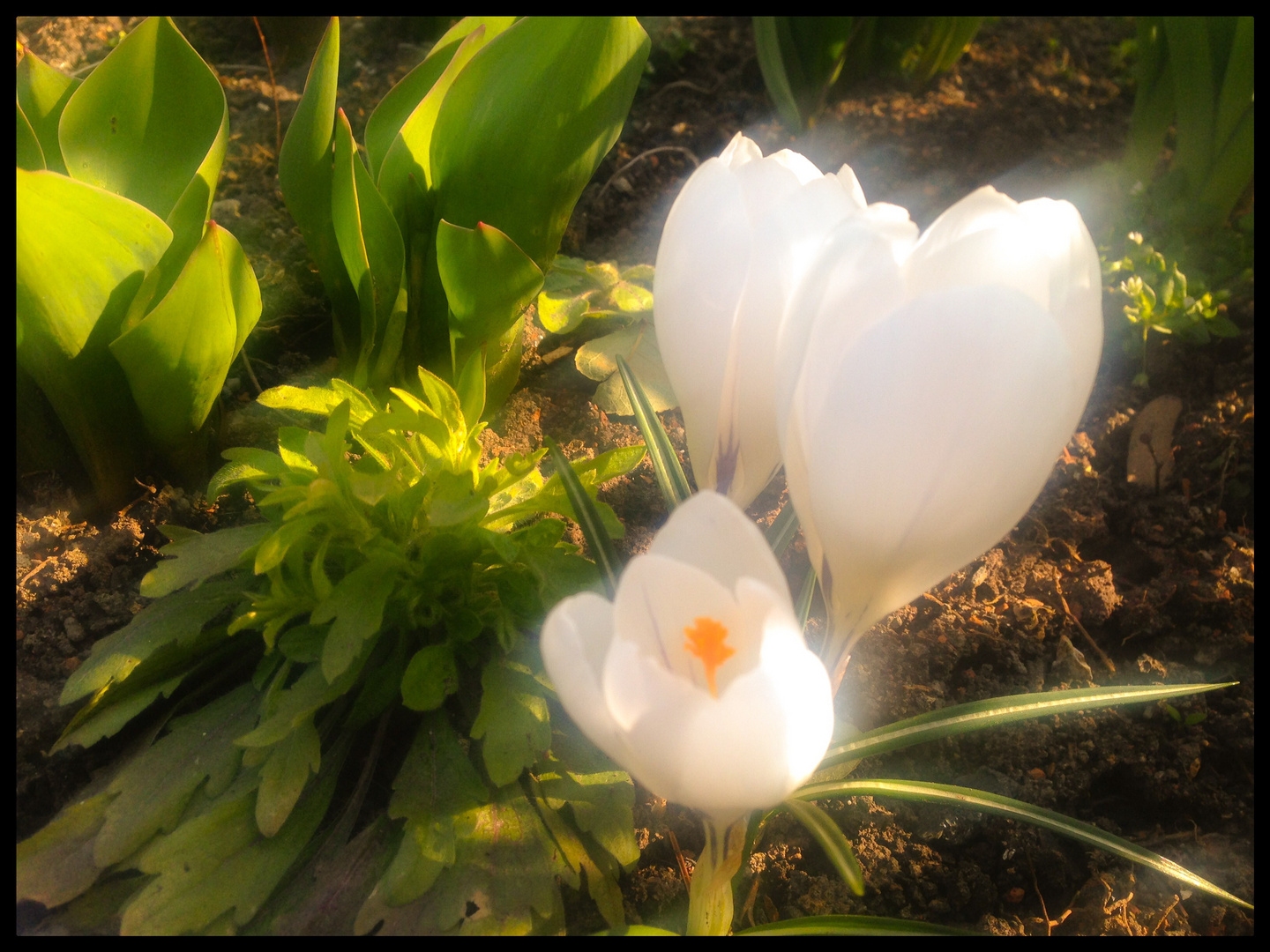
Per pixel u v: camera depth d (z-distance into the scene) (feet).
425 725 0.58
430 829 0.53
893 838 0.60
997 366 0.31
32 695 0.63
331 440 0.55
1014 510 0.34
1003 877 0.60
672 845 0.60
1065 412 0.32
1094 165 1.14
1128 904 0.59
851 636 0.39
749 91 1.25
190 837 0.52
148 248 0.63
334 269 0.74
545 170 0.70
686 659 0.35
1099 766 0.65
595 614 0.34
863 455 0.33
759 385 0.39
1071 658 0.70
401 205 0.72
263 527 0.60
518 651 0.59
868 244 0.33
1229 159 0.99
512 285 0.68
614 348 0.84
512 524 0.61
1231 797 0.64
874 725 0.66
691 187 0.40
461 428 0.60
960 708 0.45
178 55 0.68
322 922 0.52
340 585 0.54
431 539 0.57
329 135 0.68
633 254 1.03
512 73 0.66
